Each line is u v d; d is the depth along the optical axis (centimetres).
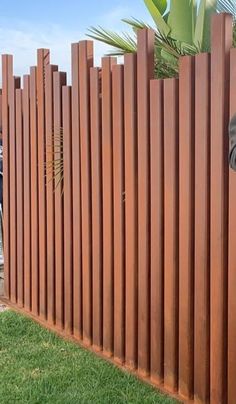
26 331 343
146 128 270
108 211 301
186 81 246
